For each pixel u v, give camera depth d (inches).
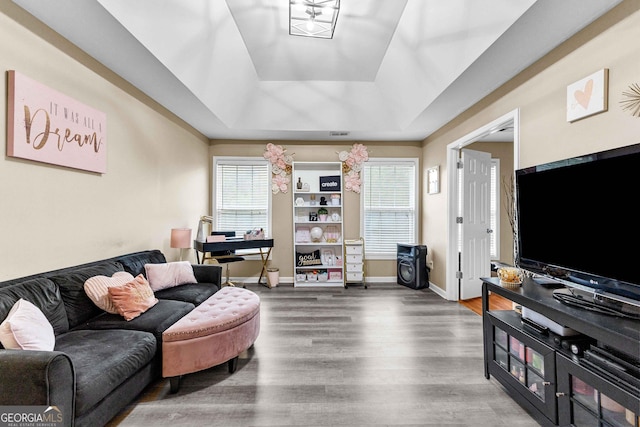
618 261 56.1
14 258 73.4
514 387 72.9
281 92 160.9
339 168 205.6
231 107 157.8
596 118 76.2
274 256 203.3
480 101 130.3
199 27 100.2
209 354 82.5
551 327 65.5
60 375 50.1
